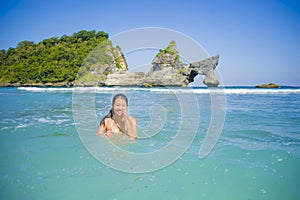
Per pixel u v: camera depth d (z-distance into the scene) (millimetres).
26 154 3535
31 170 2955
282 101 13883
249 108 10023
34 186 2531
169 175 2867
